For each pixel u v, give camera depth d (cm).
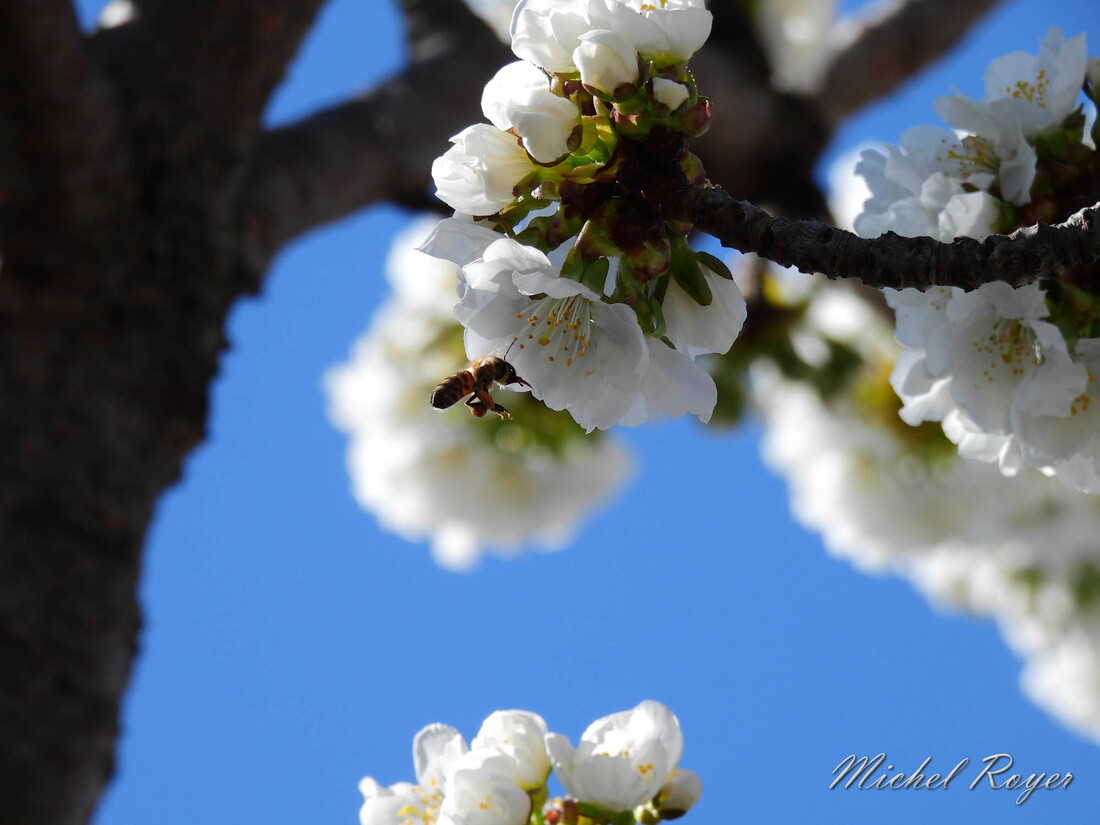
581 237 71
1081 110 75
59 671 80
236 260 92
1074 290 73
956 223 74
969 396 74
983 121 75
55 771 78
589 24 72
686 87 71
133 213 87
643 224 71
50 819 78
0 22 84
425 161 116
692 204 71
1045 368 73
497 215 72
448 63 122
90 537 82
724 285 72
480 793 74
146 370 86
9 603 80
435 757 76
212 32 94
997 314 74
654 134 71
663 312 72
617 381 71
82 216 87
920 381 76
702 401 71
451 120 118
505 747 75
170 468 86
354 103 114
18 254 86
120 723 81
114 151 87
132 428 85
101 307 86
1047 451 74
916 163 76
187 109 91
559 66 72
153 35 94
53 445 83
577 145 71
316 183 104
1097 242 71
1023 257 71
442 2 131
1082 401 74
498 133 72
